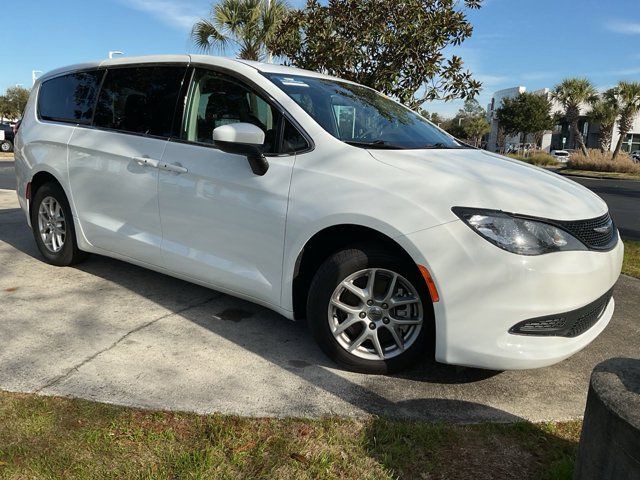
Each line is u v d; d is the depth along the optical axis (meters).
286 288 3.18
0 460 2.16
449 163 3.12
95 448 2.26
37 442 2.28
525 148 53.19
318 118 3.31
